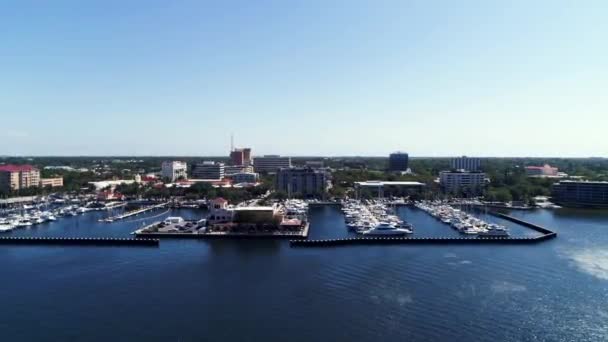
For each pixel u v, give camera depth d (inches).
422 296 6422.2
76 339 5157.5
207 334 5265.8
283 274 7564.0
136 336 5226.4
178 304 6176.2
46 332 5339.6
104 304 6190.9
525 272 7593.5
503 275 7421.3
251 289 6776.6
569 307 6003.9
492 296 6407.5
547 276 7362.2
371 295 6476.4
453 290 6668.3
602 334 5231.3
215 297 6441.9
